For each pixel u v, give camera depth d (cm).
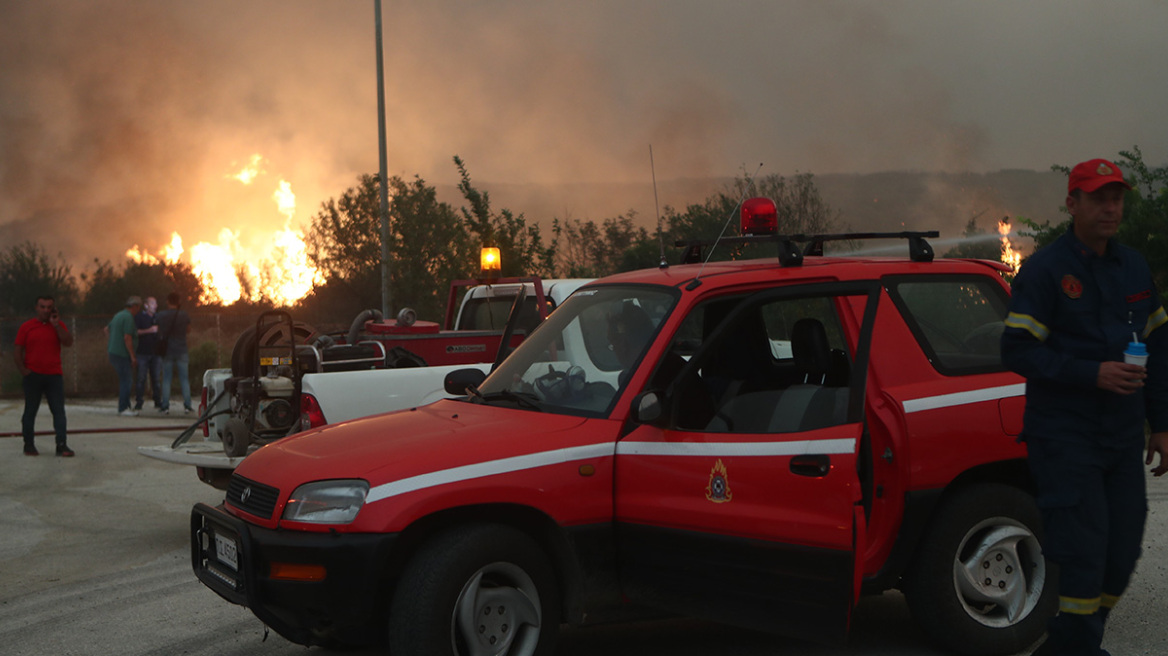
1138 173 1270
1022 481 497
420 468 410
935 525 468
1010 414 478
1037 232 1340
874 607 564
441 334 875
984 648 472
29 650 518
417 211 1823
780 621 418
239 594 432
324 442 454
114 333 1714
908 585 475
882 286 488
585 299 511
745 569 421
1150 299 405
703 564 428
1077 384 386
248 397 772
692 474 429
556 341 500
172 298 1727
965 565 472
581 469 431
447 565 401
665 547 432
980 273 517
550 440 432
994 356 500
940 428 464
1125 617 527
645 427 439
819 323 480
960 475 479
